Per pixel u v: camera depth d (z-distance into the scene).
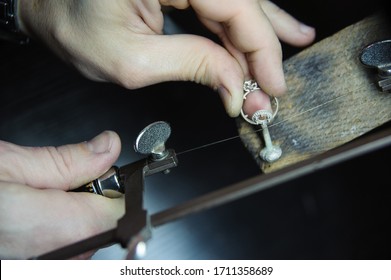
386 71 0.81
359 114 0.85
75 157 0.84
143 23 0.94
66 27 0.98
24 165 0.82
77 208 0.80
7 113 1.19
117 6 0.91
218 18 0.88
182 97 1.17
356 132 0.84
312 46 0.93
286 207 1.14
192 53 0.92
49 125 1.17
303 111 0.89
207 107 1.15
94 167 0.84
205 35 1.14
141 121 1.15
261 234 1.11
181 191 1.10
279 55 0.89
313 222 1.12
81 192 0.83
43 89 1.21
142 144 0.79
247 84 0.92
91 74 1.03
